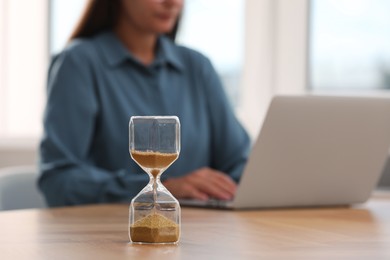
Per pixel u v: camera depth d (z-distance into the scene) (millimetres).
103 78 2572
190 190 2217
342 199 2094
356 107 1996
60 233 1425
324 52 3826
